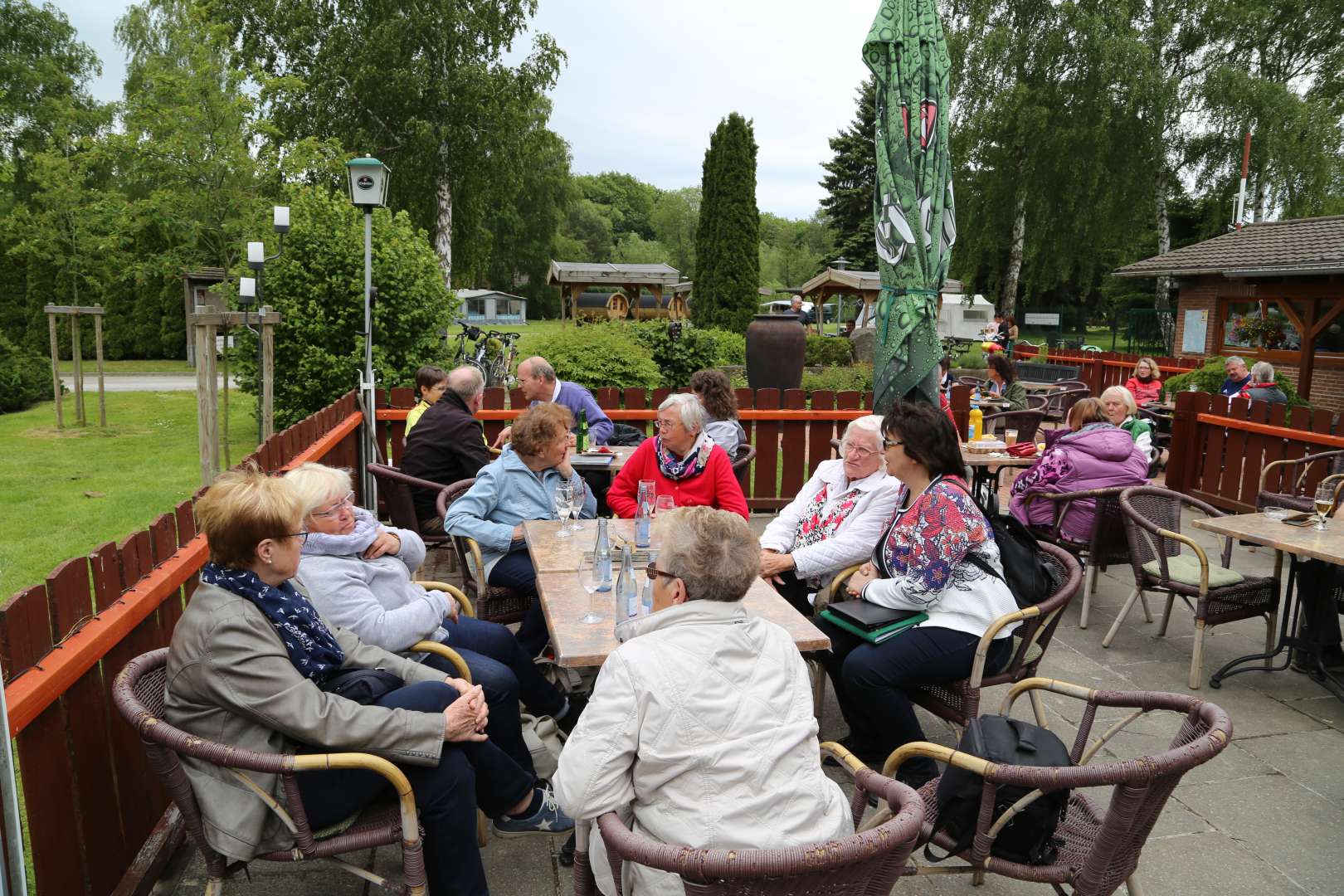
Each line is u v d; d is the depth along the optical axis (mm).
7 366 15820
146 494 8680
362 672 2521
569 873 2764
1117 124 24109
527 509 4125
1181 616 5293
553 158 49625
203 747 1960
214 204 17656
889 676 3047
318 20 22625
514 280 55844
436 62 23125
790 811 1816
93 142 21188
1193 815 3168
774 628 2029
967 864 2807
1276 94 23547
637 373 12312
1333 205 24484
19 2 31938
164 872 2688
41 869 2053
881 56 4477
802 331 11219
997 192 25797
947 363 11234
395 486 5039
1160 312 25281
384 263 10891
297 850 2135
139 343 27312
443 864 2322
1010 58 24703
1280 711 4023
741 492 4430
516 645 3328
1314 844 3004
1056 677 4383
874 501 3707
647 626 1946
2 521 7617
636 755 1838
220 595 2191
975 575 3102
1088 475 5172
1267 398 8922
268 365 8867
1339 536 4035
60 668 2066
